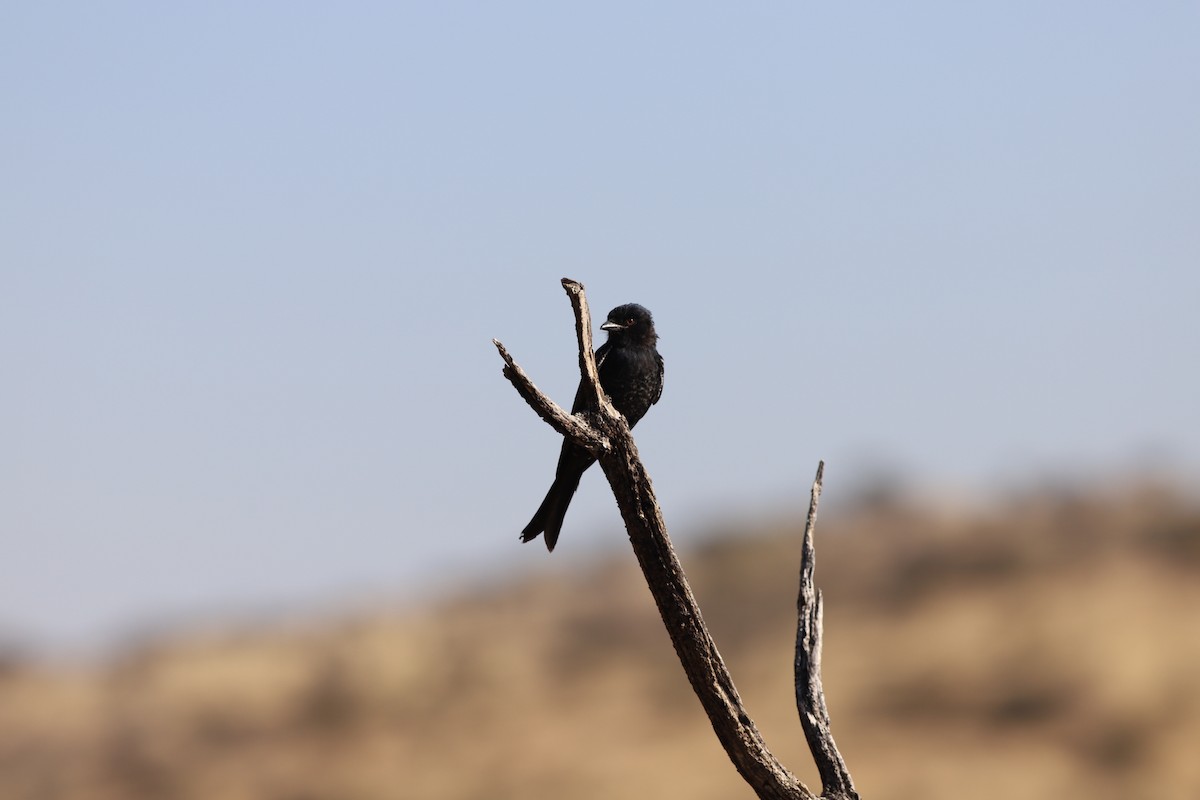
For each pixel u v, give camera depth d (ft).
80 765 244.63
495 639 269.23
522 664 254.27
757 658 256.32
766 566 304.09
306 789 216.95
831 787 39.01
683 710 228.22
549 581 320.50
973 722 198.39
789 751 208.85
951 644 220.84
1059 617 220.84
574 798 191.93
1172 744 176.55
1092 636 207.72
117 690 278.26
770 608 281.74
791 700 231.09
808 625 41.81
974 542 274.77
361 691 249.75
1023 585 245.65
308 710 249.34
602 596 300.81
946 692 206.59
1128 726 183.62
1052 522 273.13
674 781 193.16
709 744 208.64
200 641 299.38
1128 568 237.25
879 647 233.76
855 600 265.95
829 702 219.20
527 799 192.54
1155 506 272.92
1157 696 188.65
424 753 219.41
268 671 270.26
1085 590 228.22
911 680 216.33
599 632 274.98
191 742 244.42
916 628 234.38
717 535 329.93
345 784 212.64
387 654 264.11
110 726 256.73
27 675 299.38
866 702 215.92
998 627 227.81
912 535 289.94
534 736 216.95
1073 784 175.32
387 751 220.02
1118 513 270.87
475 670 255.29
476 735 224.94
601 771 199.93
